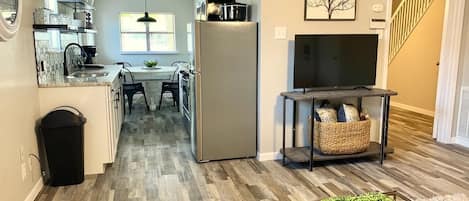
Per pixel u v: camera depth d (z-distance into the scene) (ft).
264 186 10.57
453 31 14.23
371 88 12.94
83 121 10.56
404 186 10.50
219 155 12.76
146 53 27.96
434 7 19.35
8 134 8.17
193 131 12.94
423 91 20.47
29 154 9.54
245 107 12.69
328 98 11.53
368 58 12.54
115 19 26.99
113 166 12.26
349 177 11.22
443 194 9.93
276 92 12.55
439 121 15.07
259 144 12.80
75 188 10.45
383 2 13.00
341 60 12.26
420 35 20.42
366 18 12.92
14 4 8.21
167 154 13.60
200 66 12.01
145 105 23.73
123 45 27.86
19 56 9.07
